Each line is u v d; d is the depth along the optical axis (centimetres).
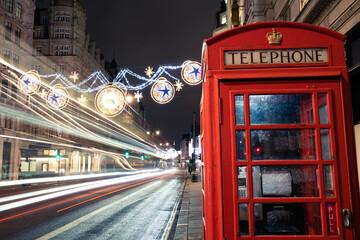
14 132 3444
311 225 265
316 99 271
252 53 284
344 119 268
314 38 283
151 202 1496
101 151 6906
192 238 720
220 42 288
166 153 15175
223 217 263
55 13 5856
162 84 1048
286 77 274
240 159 271
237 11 2145
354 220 255
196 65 983
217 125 273
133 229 876
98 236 790
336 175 259
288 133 272
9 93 3369
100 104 1144
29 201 1569
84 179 4003
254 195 266
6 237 777
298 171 269
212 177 269
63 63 5566
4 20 3278
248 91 274
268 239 257
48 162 4634
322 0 780
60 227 904
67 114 5178
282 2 1210
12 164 3394
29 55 3759
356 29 635
